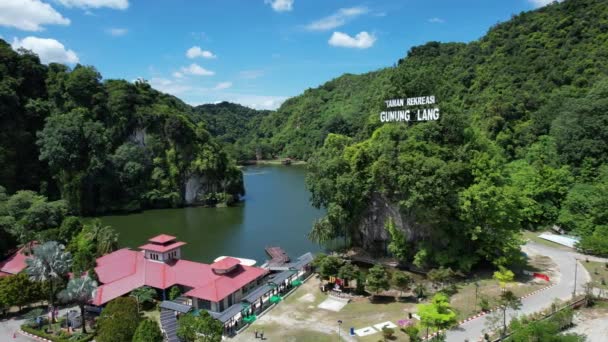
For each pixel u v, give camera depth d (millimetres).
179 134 185875
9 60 173625
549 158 121625
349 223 96750
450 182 80812
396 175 83688
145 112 188875
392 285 74062
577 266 79875
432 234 82938
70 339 58062
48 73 188625
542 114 138125
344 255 96250
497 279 75375
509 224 80875
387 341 55344
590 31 165000
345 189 90625
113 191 172625
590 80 142250
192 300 68000
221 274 73000
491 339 52812
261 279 80125
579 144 111688
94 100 188625
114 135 188000
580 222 97812
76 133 163250
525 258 84938
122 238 123938
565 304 61938
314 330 59812
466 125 95688
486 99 163500
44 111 175625
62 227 97188
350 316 64125
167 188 180875
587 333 54594
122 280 73750
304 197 189250
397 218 87500
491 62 188750
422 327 56656
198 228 135250
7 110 161875
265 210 162875
